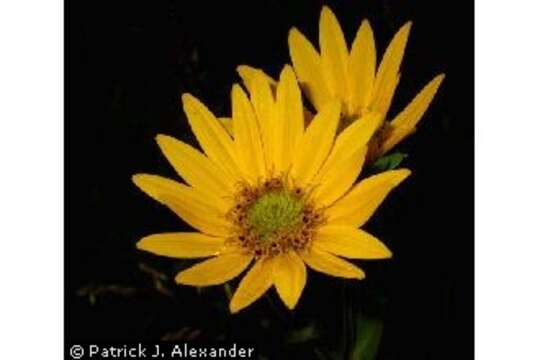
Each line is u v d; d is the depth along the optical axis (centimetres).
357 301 36
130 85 39
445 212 37
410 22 36
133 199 39
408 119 35
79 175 39
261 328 38
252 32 39
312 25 39
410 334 37
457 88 37
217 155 36
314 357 38
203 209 35
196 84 39
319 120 35
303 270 34
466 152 37
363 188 34
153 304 39
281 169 36
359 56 36
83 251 39
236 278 38
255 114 36
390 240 37
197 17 39
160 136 36
